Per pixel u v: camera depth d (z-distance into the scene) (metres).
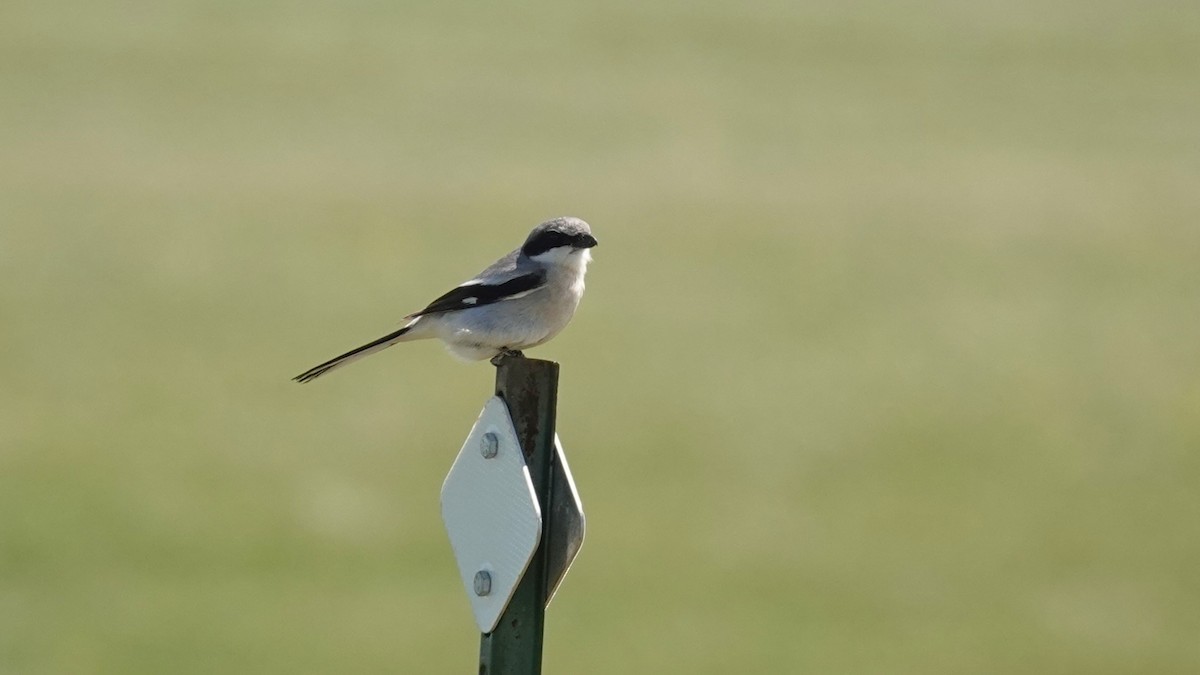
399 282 29.83
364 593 16.23
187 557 17.19
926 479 20.34
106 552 16.98
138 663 13.99
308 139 41.56
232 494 19.42
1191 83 51.19
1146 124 45.75
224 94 46.44
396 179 37.78
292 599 15.98
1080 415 23.00
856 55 55.03
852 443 21.84
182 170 37.84
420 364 25.58
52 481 19.55
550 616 15.57
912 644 14.95
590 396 23.67
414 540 17.97
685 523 18.67
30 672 13.98
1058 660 14.55
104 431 21.59
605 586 16.55
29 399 22.88
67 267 30.06
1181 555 17.62
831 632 15.28
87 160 38.25
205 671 13.96
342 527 18.09
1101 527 18.84
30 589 16.09
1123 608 16.20
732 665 14.11
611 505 19.16
